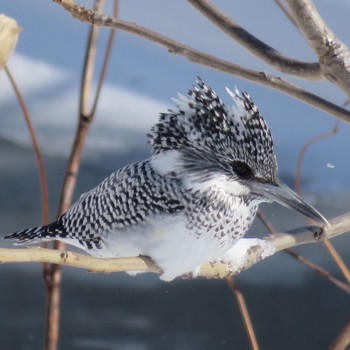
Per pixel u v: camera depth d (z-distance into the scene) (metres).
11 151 9.79
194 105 8.72
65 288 9.44
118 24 8.42
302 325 9.41
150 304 9.43
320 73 8.43
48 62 10.59
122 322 9.38
